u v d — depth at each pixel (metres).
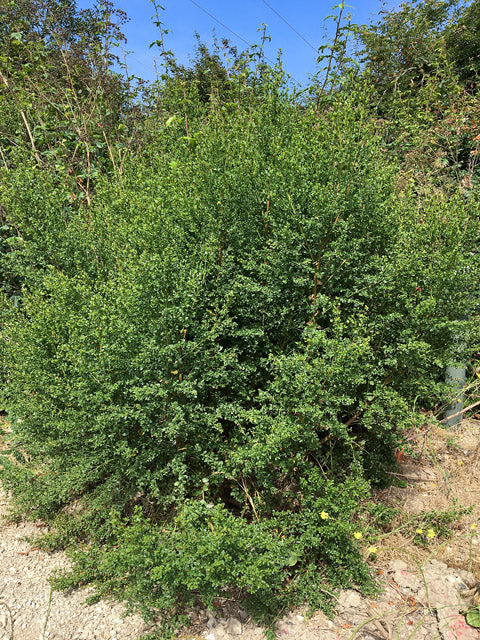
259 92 3.95
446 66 5.73
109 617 2.04
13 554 2.41
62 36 4.84
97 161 4.58
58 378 2.36
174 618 1.94
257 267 2.45
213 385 2.29
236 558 1.86
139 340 2.22
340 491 2.08
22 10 4.72
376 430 2.49
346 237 2.40
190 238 2.60
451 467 2.88
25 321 2.79
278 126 3.07
